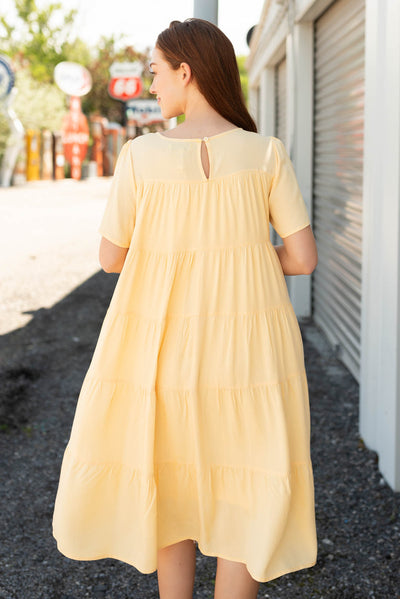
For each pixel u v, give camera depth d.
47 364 5.67
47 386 5.11
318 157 6.67
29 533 3.10
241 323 1.90
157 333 1.90
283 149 1.97
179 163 1.89
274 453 1.89
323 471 3.62
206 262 1.90
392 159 3.23
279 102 10.30
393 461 3.34
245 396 1.90
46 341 6.39
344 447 3.92
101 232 1.99
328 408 4.61
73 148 31.84
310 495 1.97
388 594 2.61
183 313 1.90
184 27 1.96
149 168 1.92
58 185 28.38
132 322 1.95
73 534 1.96
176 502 1.98
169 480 1.96
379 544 2.94
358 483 3.47
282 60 9.70
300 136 6.82
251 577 1.99
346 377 5.30
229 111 1.96
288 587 2.67
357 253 5.02
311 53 6.66
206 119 1.95
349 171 5.31
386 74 3.30
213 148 1.90
